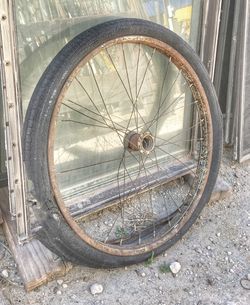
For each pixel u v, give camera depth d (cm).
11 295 150
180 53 157
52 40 143
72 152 165
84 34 135
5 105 134
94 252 148
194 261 167
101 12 150
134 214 184
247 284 159
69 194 171
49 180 136
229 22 196
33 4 135
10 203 149
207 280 160
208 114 168
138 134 164
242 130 207
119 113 172
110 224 179
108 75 162
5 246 166
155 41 149
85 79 157
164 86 179
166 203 191
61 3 141
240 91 200
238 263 167
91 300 150
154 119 182
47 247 145
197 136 193
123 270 161
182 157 196
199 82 164
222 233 180
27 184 146
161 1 162
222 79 208
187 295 154
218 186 194
